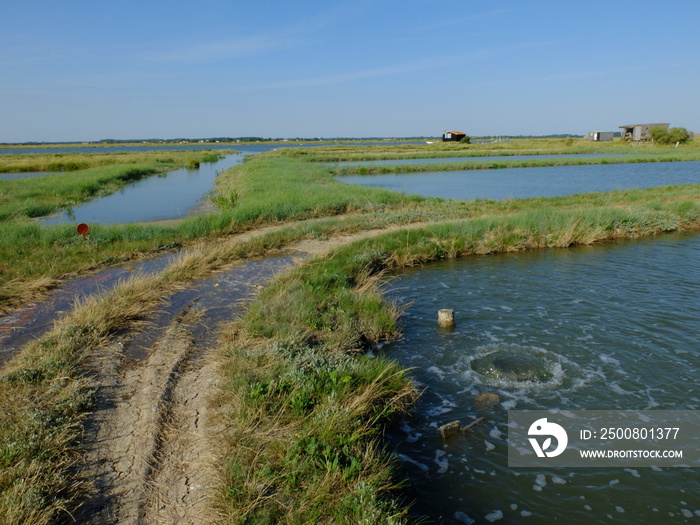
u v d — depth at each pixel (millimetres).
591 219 17094
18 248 12820
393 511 4398
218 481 4398
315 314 8664
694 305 10023
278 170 38469
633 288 11195
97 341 7195
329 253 13086
